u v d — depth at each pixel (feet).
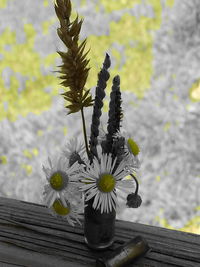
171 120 11.21
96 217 3.23
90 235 3.33
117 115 3.06
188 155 10.73
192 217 9.86
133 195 3.20
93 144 3.09
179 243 3.56
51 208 3.15
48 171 3.04
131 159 3.12
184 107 11.45
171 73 11.96
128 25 12.47
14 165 10.98
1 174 10.84
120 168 3.03
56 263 3.30
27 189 10.44
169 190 10.22
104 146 3.10
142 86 11.84
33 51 12.47
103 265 3.14
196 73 11.87
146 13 12.51
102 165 2.99
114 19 12.50
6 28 12.78
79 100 3.01
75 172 3.08
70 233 3.63
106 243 3.36
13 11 12.86
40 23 12.61
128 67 12.07
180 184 10.34
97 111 3.00
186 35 12.34
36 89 12.09
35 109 11.76
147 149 10.78
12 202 4.06
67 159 3.13
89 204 3.21
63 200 3.01
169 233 3.69
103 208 3.16
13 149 11.19
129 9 12.60
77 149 3.30
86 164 3.01
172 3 12.53
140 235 3.65
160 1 12.56
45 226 3.72
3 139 11.37
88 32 12.31
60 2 2.75
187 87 11.76
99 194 2.99
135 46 12.27
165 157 10.69
